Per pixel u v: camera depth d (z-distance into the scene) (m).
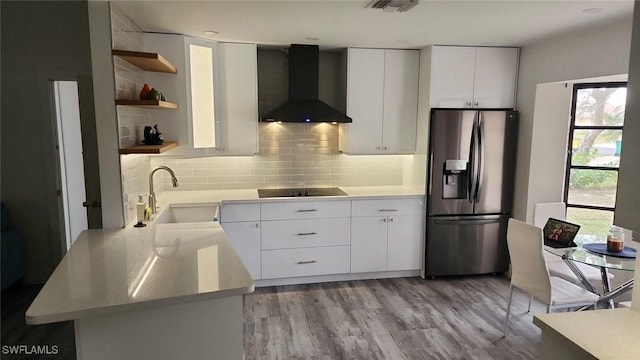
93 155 3.68
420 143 4.50
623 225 1.52
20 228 3.98
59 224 4.07
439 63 4.23
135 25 3.32
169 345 1.91
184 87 3.72
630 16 3.02
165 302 1.74
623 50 3.19
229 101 4.11
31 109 3.94
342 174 4.83
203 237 2.68
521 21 3.19
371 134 4.49
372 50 4.37
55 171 4.03
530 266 3.06
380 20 3.17
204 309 1.94
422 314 3.64
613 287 3.70
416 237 4.48
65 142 4.07
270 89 4.50
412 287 4.26
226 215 4.03
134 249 2.42
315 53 4.21
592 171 4.12
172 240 2.61
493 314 3.64
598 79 3.57
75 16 3.87
